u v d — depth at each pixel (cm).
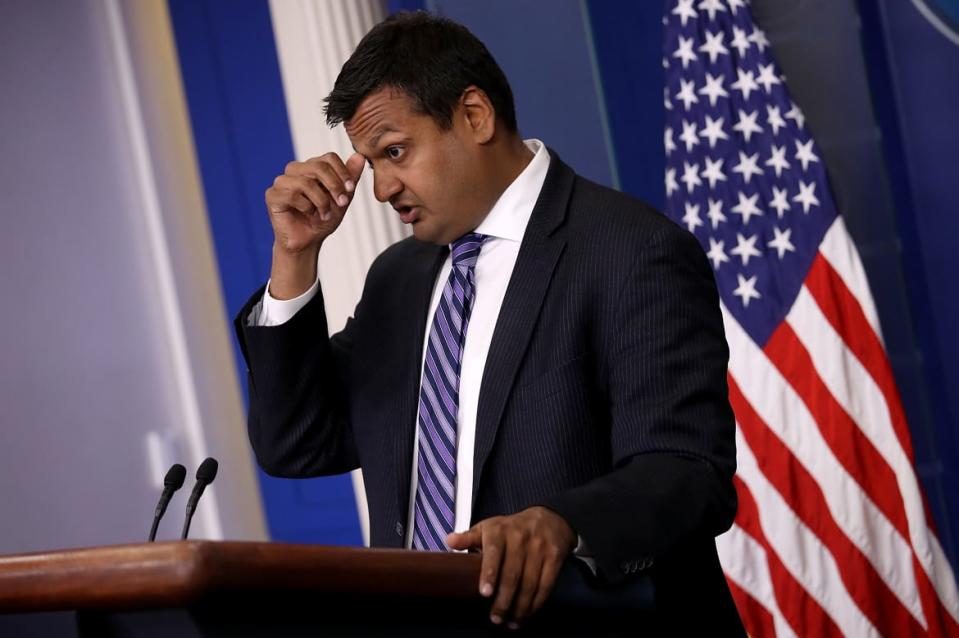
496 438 317
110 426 922
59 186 928
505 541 229
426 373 339
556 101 728
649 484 270
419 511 331
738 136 654
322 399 366
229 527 927
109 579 177
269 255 911
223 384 936
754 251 642
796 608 614
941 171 668
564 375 317
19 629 186
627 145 717
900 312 673
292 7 758
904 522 609
